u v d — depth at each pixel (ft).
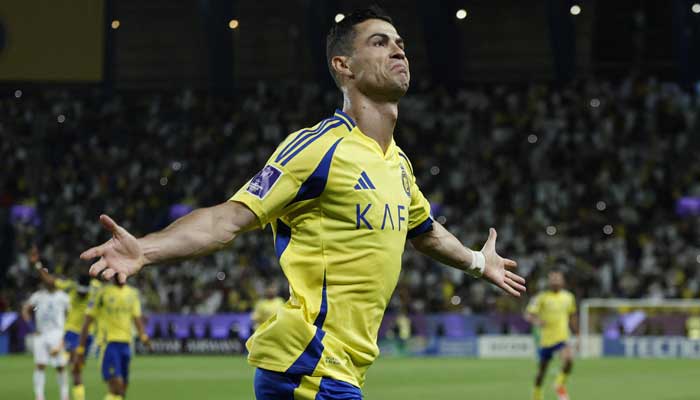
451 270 337.52
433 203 377.30
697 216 354.54
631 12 398.42
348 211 40.09
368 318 40.93
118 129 411.95
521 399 167.43
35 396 172.45
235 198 38.37
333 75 43.09
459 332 316.60
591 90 410.11
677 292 321.93
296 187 39.29
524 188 378.94
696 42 378.94
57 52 257.14
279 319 40.50
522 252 344.90
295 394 40.16
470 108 412.77
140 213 381.60
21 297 325.83
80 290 161.89
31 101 412.77
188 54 413.39
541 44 407.44
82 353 145.07
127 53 414.00
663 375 225.97
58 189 388.37
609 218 359.05
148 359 296.51
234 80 426.51
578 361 284.00
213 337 321.73
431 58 407.64
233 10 383.24
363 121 41.78
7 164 394.32
